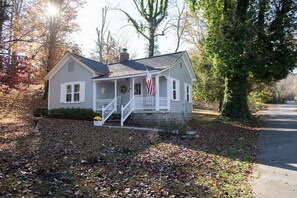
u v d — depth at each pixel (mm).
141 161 7461
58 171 6238
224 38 17578
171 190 5328
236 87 18594
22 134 10625
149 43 30453
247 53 17484
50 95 21406
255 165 7715
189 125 16125
